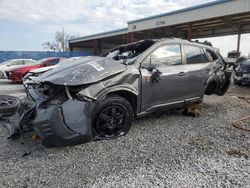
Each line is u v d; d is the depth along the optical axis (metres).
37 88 3.53
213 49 5.50
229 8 15.05
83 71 3.38
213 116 5.11
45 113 2.98
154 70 4.02
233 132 4.07
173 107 4.55
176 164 2.91
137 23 22.86
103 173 2.69
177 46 4.59
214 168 2.82
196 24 23.05
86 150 3.28
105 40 39.88
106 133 3.62
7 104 4.38
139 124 4.46
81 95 3.17
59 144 3.05
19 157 3.05
